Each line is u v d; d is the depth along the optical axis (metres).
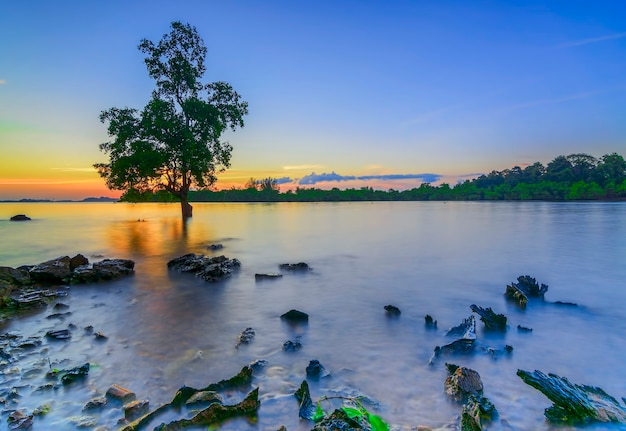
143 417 4.48
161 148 35.78
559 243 21.59
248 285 11.76
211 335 7.41
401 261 16.03
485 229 30.56
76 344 6.94
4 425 4.39
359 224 36.97
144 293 10.80
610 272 13.56
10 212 78.12
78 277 12.05
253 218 46.28
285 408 4.77
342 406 4.77
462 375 5.27
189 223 38.69
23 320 8.43
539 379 5.24
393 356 6.39
